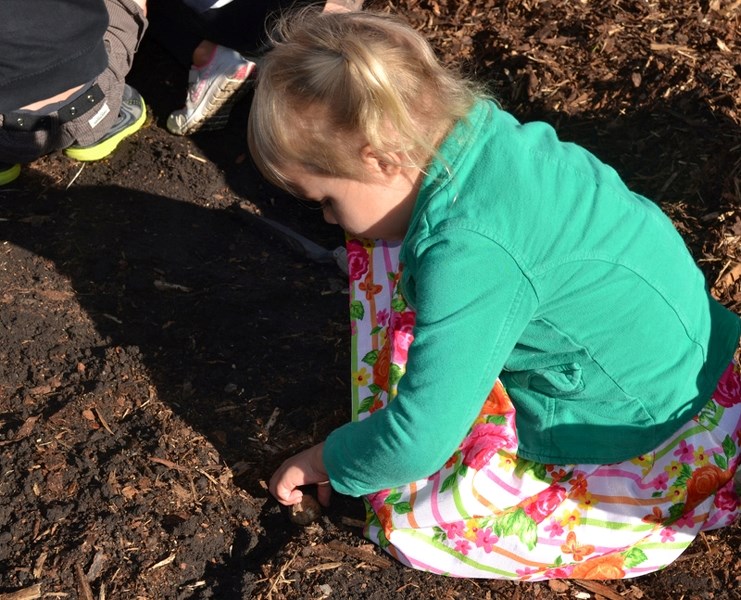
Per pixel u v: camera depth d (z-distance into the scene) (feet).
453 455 6.45
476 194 5.11
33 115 8.63
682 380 5.87
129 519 6.63
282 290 8.84
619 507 6.28
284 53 5.13
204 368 7.97
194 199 9.68
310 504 6.89
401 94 4.99
